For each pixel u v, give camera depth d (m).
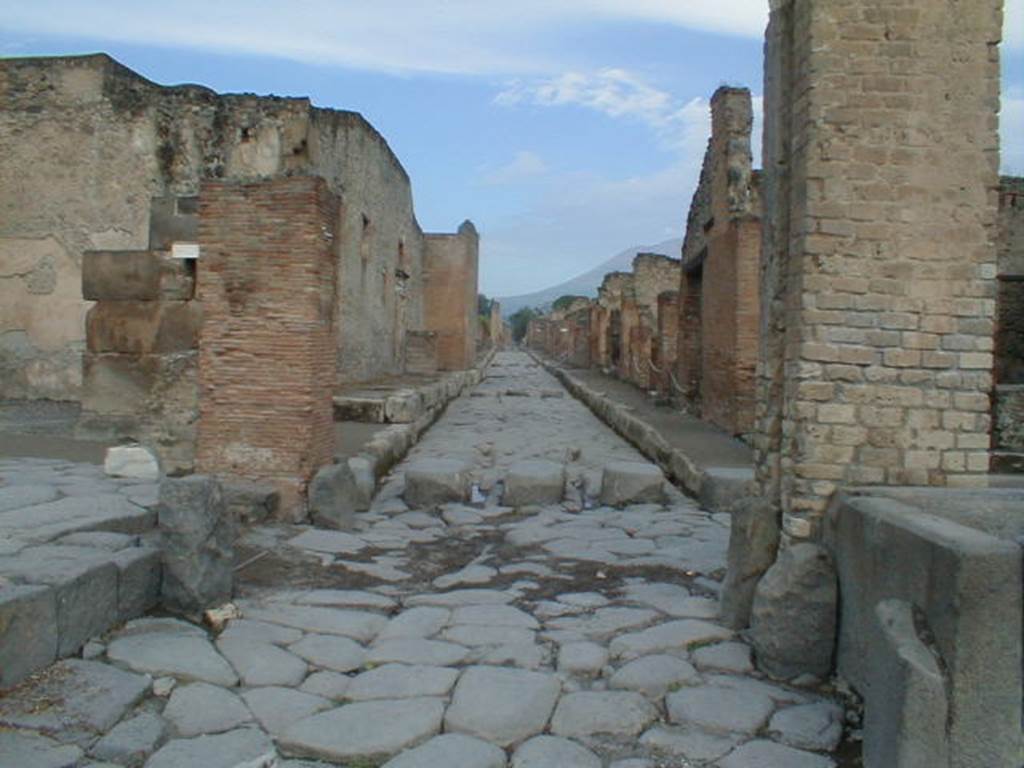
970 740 3.46
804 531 5.05
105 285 10.28
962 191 5.06
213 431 8.21
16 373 14.91
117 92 14.54
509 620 5.64
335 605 5.85
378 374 21.20
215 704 4.31
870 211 5.06
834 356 5.06
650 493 9.67
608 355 31.11
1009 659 3.47
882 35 5.05
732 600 5.48
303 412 8.12
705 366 16.03
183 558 5.33
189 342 10.14
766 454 5.66
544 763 3.90
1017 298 15.41
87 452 9.52
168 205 11.01
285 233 8.11
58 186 14.68
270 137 14.60
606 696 4.53
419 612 5.76
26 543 5.27
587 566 7.07
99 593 4.80
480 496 10.14
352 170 17.45
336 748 3.98
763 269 5.86
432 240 31.73
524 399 24.23
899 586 4.02
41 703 4.07
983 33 5.06
